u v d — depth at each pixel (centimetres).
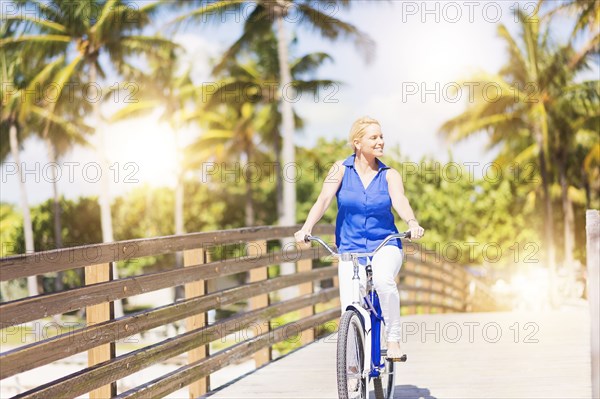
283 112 4050
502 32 4709
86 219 7612
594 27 3506
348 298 720
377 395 757
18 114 5388
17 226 7481
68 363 3547
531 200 6594
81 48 4638
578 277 5659
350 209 724
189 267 873
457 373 1028
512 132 5153
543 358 1145
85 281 710
